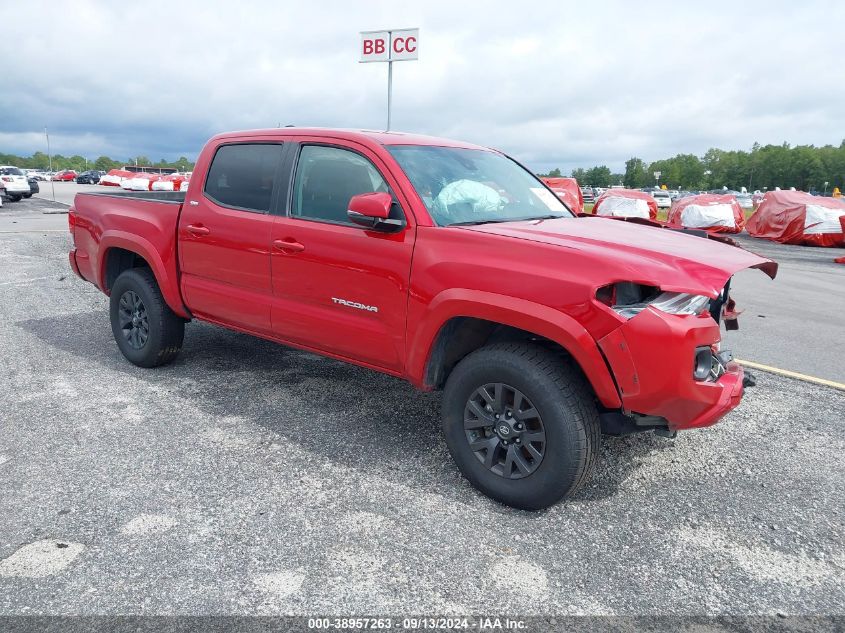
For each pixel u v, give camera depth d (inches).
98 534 108.9
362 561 103.2
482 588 97.5
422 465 137.6
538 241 116.3
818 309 336.2
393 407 170.9
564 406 111.0
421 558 104.5
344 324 141.3
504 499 120.5
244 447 143.8
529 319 111.1
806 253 692.1
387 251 131.4
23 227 642.2
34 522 111.9
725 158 7628.0
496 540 110.2
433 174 141.6
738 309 329.1
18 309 277.4
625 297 109.3
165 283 179.0
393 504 121.1
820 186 6914.4
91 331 241.4
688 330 104.1
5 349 214.8
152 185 1302.9
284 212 152.3
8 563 100.7
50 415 159.2
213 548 105.7
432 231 126.4
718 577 102.3
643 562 105.6
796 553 109.7
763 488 132.3
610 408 115.1
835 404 183.2
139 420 157.2
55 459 135.6
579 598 96.0
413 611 92.0
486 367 118.8
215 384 184.5
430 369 131.5
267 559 103.1
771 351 241.9
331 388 183.9
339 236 139.5
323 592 95.5
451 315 120.8
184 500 120.4
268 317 157.8
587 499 125.9
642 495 128.0
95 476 128.7
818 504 126.4
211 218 166.6
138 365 196.1
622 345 105.3
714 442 154.6
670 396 105.3
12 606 91.0
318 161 149.6
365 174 140.5
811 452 150.2
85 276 217.9
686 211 910.4
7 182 1101.7
